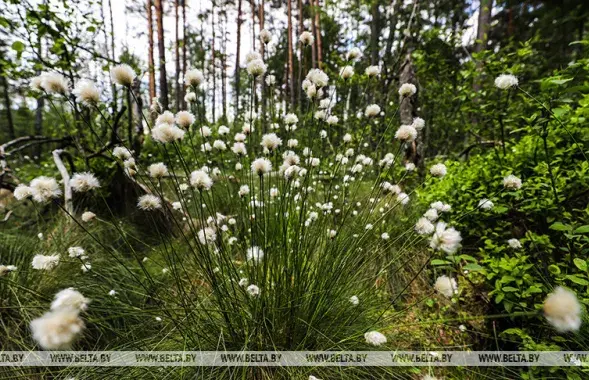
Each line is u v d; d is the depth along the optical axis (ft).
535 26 14.34
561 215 5.41
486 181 7.06
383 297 5.69
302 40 5.49
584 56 5.84
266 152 5.23
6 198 10.21
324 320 4.69
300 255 4.69
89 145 10.61
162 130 3.81
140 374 3.89
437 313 5.73
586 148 5.84
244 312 4.31
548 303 2.46
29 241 6.98
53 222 8.36
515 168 6.68
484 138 10.96
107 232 8.14
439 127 16.83
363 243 5.91
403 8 15.89
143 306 4.94
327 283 4.69
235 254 6.40
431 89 15.56
